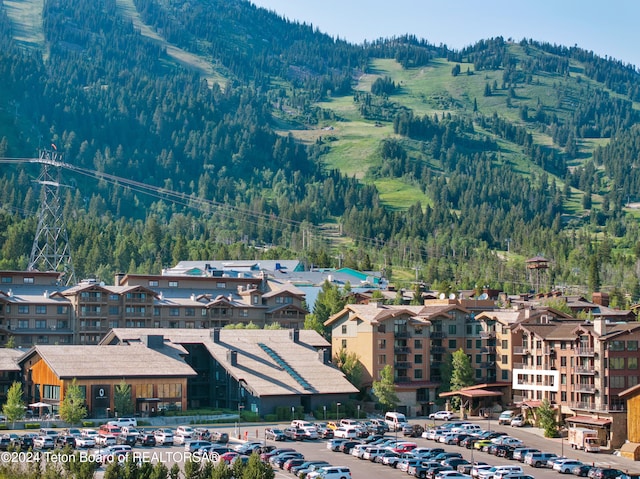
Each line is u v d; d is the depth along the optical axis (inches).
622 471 7455.7
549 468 7839.6
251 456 6259.8
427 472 7160.4
